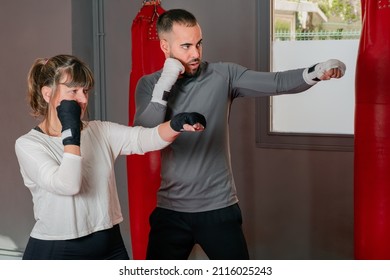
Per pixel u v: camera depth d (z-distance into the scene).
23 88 4.15
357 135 2.42
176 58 2.39
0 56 4.20
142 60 3.38
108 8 4.08
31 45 4.07
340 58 3.51
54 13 3.96
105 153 2.02
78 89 1.92
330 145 3.52
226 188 2.48
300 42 3.61
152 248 2.59
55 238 1.89
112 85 4.12
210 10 3.76
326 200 3.57
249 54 3.68
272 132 3.67
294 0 3.59
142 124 2.35
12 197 4.32
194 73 2.44
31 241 1.94
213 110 2.45
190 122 1.89
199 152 2.44
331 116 3.57
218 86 2.46
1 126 4.27
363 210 2.41
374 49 2.32
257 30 3.62
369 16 2.33
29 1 4.04
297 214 3.66
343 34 3.50
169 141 1.99
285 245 3.71
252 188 3.78
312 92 3.61
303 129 3.65
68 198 1.88
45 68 1.92
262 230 3.77
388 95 2.30
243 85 2.47
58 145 1.92
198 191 2.45
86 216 1.92
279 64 3.67
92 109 4.12
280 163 3.68
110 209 2.01
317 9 3.54
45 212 1.89
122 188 4.18
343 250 3.55
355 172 2.45
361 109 2.39
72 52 3.92
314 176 3.59
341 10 3.48
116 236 2.04
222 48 3.75
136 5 3.98
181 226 2.51
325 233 3.60
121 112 4.11
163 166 2.53
